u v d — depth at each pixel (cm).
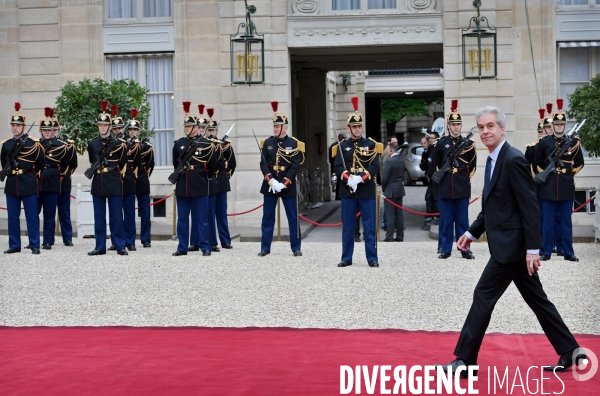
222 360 802
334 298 1143
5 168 1658
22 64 2272
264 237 1619
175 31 2219
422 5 2159
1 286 1254
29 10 2264
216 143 1653
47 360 806
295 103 2823
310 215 2550
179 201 1628
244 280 1298
